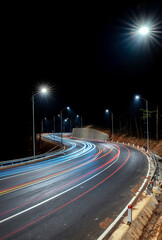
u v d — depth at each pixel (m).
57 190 11.95
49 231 7.05
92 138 70.56
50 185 13.18
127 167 18.88
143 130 48.22
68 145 52.50
